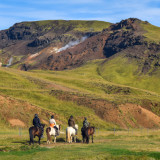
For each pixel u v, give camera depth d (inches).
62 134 1523.1
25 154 817.5
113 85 5002.5
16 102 2315.5
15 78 4131.4
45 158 749.3
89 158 753.0
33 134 969.5
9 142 1033.5
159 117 3056.1
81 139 1264.8
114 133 1662.2
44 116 2324.1
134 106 3093.0
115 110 2908.5
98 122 2586.1
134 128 2746.1
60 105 2866.6
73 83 4803.2
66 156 773.9
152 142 1197.1
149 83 7564.0
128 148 940.6
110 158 772.6
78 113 2672.2
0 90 3006.9
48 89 3791.8
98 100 3125.0
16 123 2021.4
